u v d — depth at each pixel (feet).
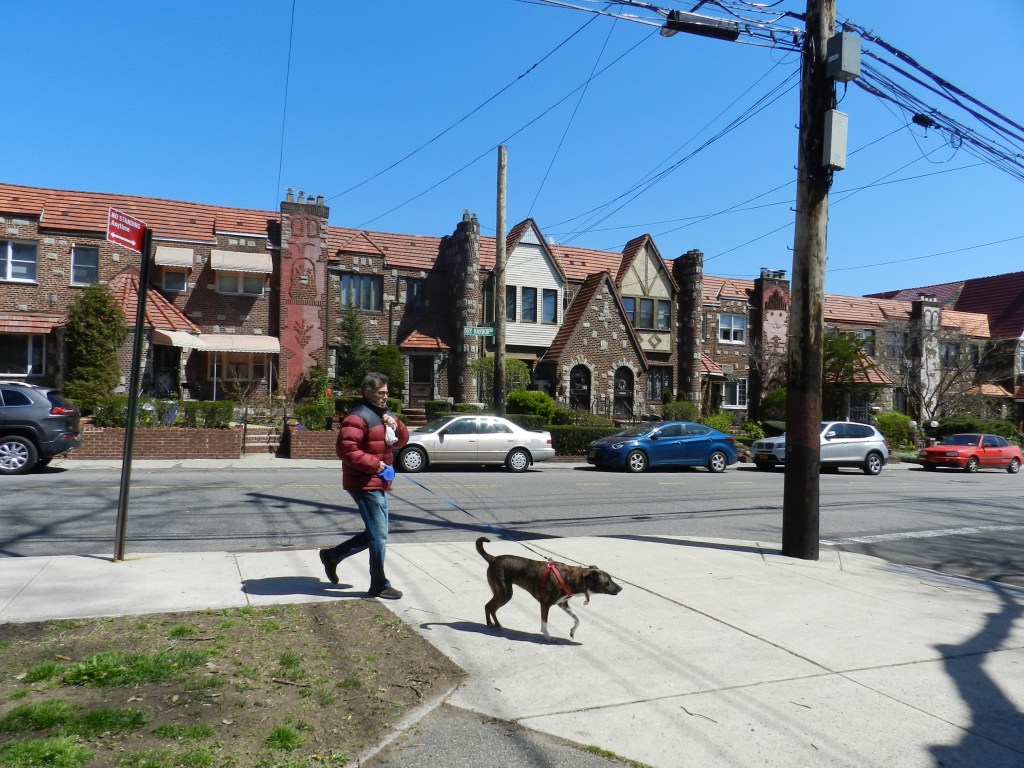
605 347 111.86
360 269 102.58
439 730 13.73
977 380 135.85
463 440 64.18
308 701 14.49
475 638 18.75
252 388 94.79
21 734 12.50
